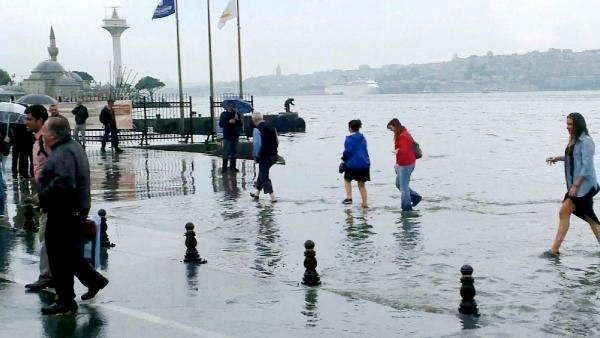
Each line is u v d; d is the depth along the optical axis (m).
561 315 9.17
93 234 9.36
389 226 15.18
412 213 16.84
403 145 16.97
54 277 8.59
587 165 12.20
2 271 10.56
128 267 10.87
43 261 9.54
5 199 15.73
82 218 8.62
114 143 32.97
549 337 7.72
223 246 13.39
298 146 46.88
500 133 60.75
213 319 8.35
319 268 11.63
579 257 12.26
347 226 15.20
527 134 58.81
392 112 139.25
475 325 8.12
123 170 25.81
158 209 17.56
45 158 9.30
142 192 20.44
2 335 7.82
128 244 13.10
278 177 24.45
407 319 8.37
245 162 28.97
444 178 25.56
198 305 8.91
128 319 8.34
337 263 11.96
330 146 46.81
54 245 8.50
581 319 9.00
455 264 11.85
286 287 9.80
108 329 8.00
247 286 9.81
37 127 9.45
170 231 14.73
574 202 12.35
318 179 23.97
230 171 25.56
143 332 7.89
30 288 9.53
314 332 7.89
